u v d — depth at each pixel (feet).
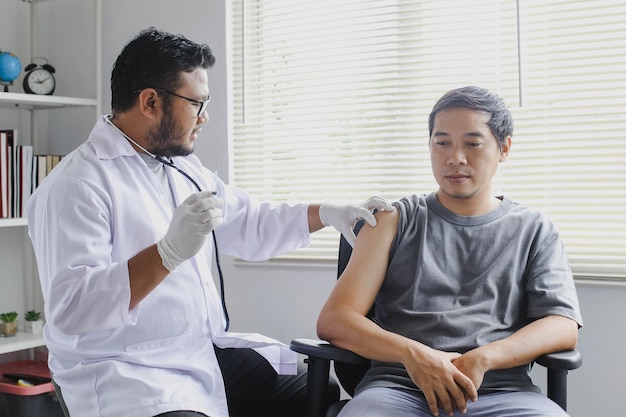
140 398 5.35
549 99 7.88
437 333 5.69
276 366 6.73
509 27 8.11
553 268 5.89
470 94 5.98
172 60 5.73
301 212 6.89
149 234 5.78
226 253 7.25
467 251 5.94
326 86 9.10
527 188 8.00
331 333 5.61
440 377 5.16
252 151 9.51
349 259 6.38
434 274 5.85
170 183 6.26
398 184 8.68
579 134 7.80
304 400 6.88
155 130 5.90
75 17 10.49
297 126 9.24
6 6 10.02
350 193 8.93
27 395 8.62
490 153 5.98
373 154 8.80
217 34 9.54
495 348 5.34
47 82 9.67
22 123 10.25
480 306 5.78
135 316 5.33
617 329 7.52
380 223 6.10
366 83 8.87
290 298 9.12
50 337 5.89
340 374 6.19
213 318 6.22
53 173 5.83
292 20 9.29
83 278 5.17
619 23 7.64
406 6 8.60
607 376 7.57
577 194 7.82
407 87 8.65
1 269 9.91
